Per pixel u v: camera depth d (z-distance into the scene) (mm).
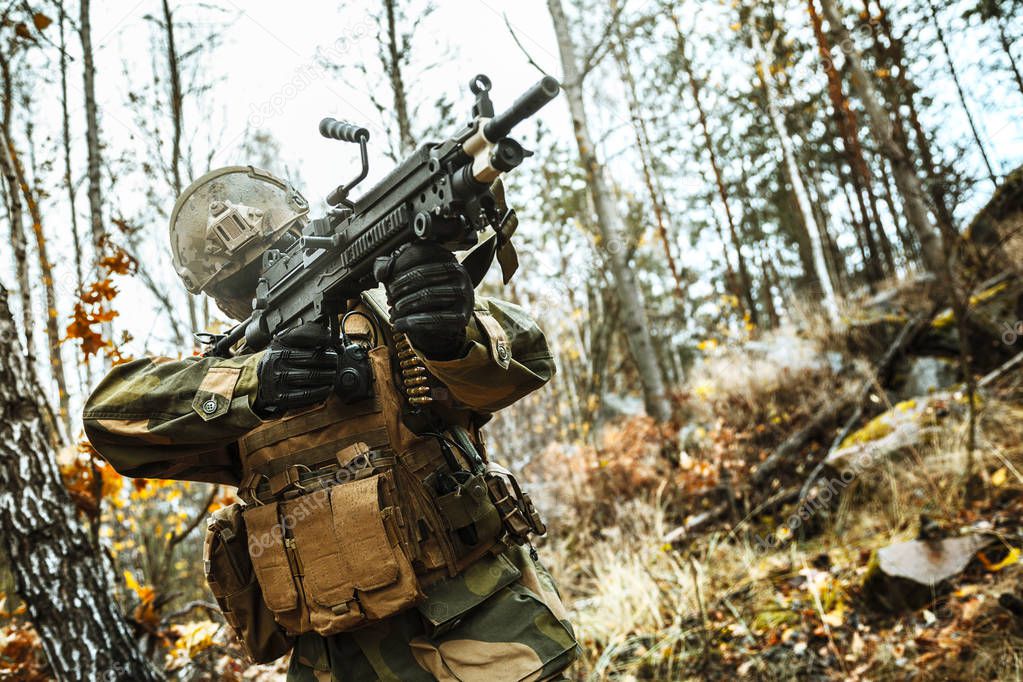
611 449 7730
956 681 3328
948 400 5691
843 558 4590
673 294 16000
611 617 4672
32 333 3504
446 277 1538
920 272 9172
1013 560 3846
